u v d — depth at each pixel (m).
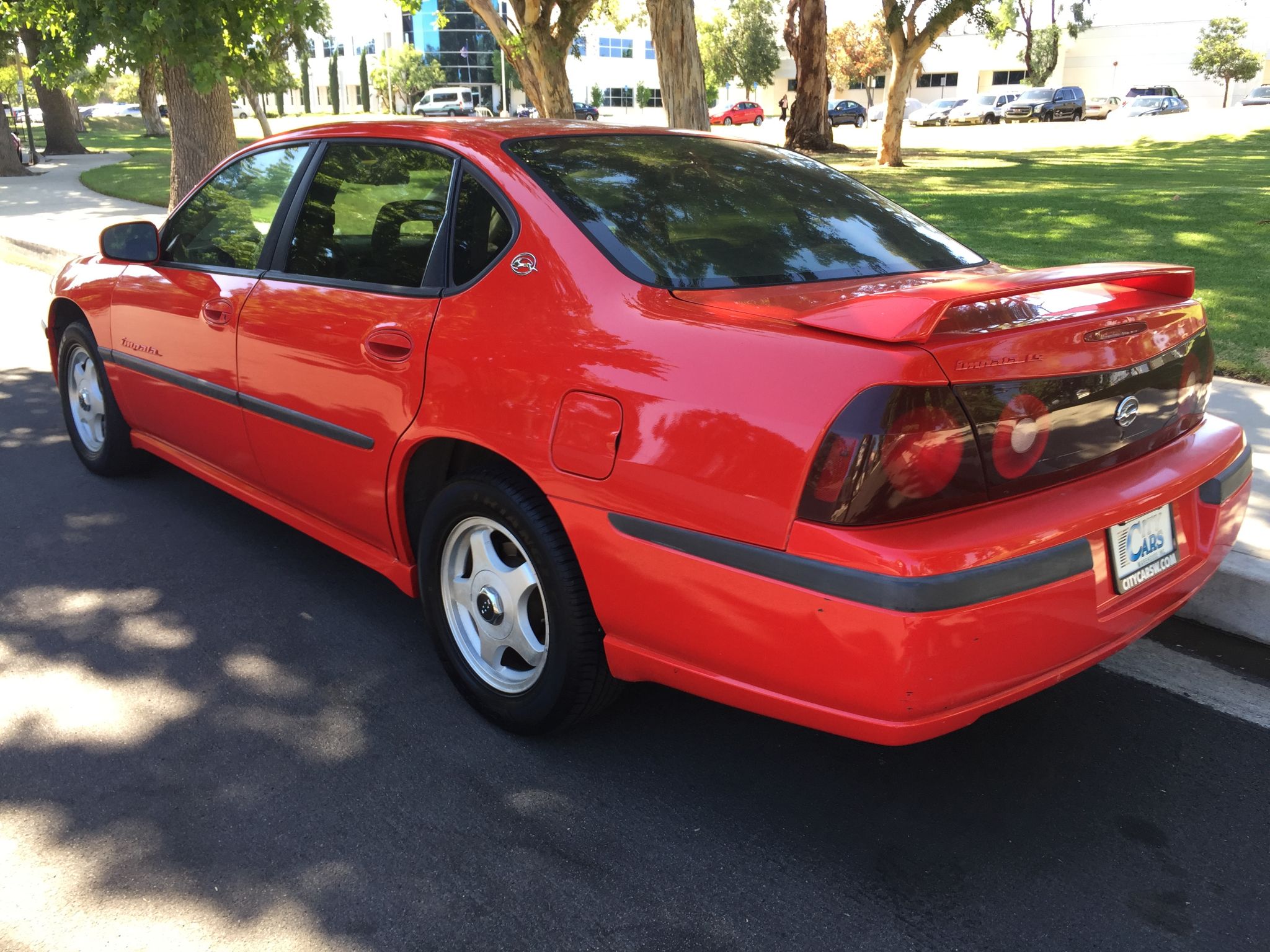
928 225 3.23
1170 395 2.46
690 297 2.38
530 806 2.53
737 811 2.52
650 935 2.12
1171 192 13.69
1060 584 2.08
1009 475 2.08
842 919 2.16
